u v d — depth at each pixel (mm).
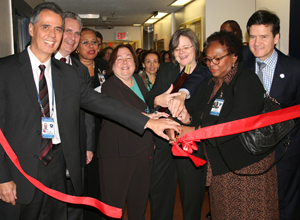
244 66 2283
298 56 2771
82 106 1864
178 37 2049
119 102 1844
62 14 1598
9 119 1499
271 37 1975
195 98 2000
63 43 2266
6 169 1474
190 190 2084
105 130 2119
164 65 2291
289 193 2201
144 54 3803
